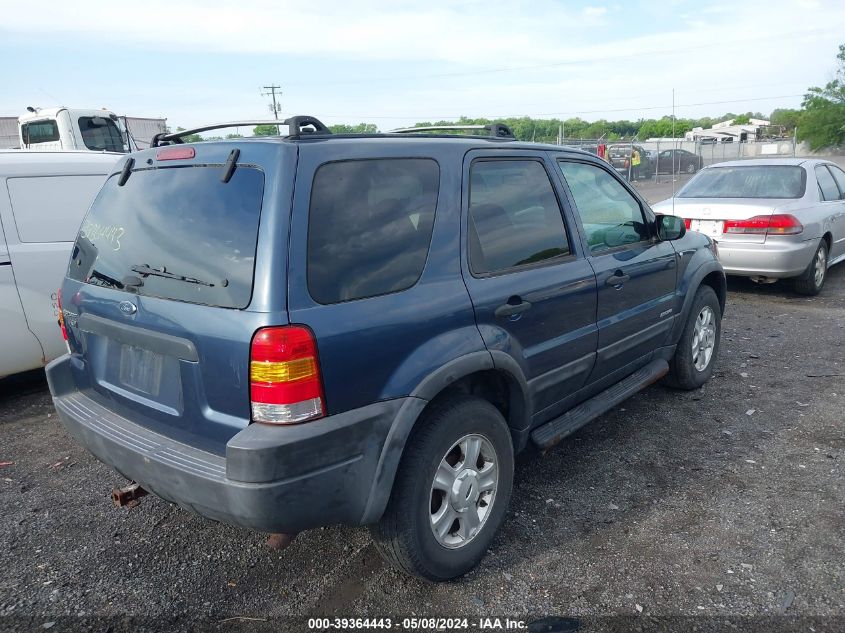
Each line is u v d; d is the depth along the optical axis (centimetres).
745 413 470
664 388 521
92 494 383
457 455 293
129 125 1744
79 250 317
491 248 307
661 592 282
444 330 274
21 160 522
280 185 235
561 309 339
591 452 416
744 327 693
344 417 239
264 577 302
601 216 389
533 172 346
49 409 520
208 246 246
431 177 288
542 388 335
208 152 262
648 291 421
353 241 251
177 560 316
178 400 255
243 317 229
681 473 386
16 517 357
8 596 290
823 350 604
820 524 328
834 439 423
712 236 777
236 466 224
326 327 233
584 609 274
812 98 3897
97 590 294
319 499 236
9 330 511
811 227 757
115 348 288
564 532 329
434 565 278
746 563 299
